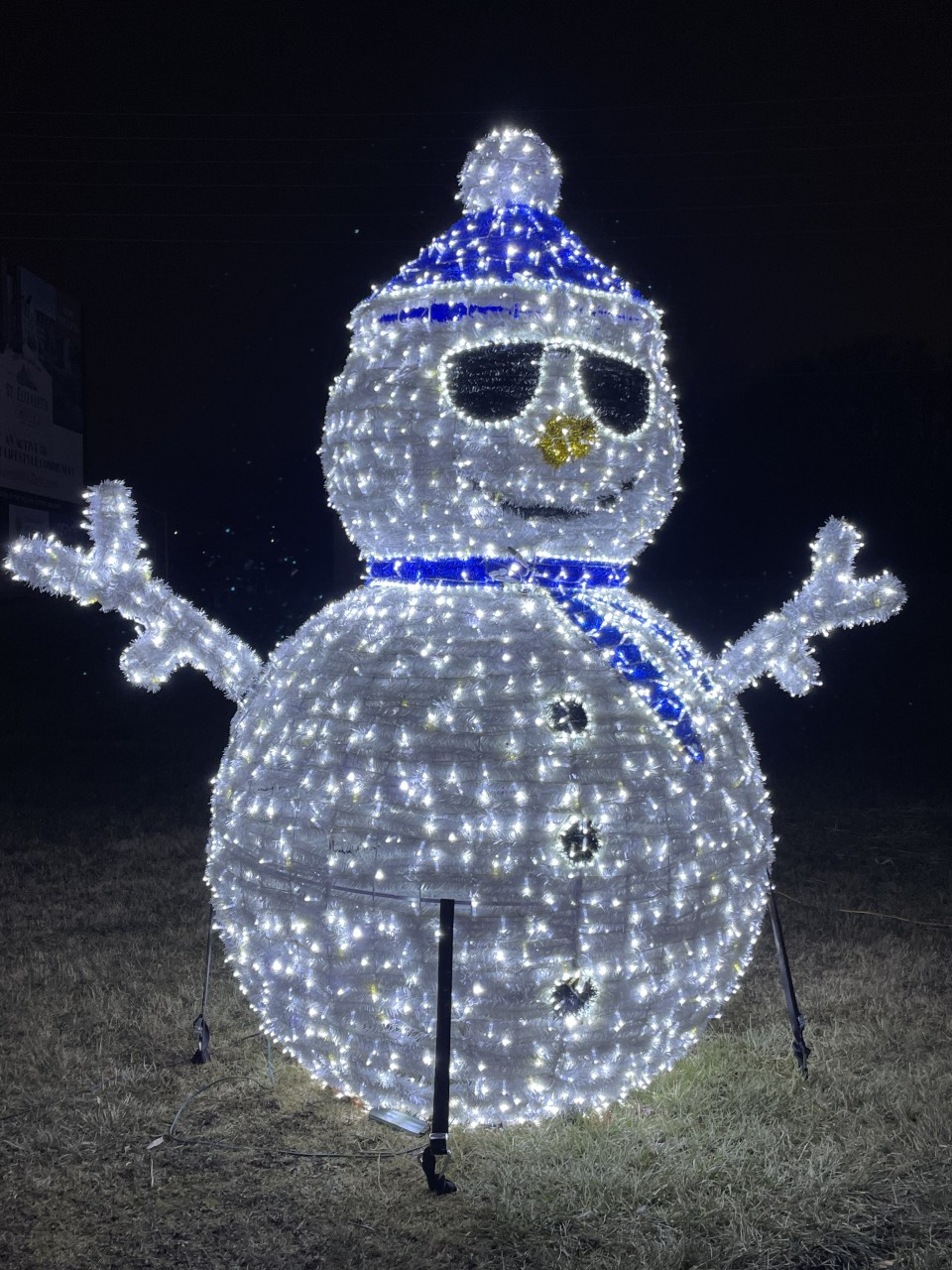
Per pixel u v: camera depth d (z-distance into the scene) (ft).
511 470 13.15
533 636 12.94
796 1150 13.61
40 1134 13.98
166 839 29.07
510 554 13.39
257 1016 17.71
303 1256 11.65
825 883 25.52
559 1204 12.37
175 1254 11.72
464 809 12.14
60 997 18.37
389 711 12.62
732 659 15.02
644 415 13.96
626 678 13.03
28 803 33.14
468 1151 13.47
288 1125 14.25
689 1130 14.01
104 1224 12.25
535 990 12.26
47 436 74.90
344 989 12.65
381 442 13.52
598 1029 12.61
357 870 12.41
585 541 13.69
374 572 14.56
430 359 13.38
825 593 14.88
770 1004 18.29
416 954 12.27
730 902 13.44
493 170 14.61
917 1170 13.19
